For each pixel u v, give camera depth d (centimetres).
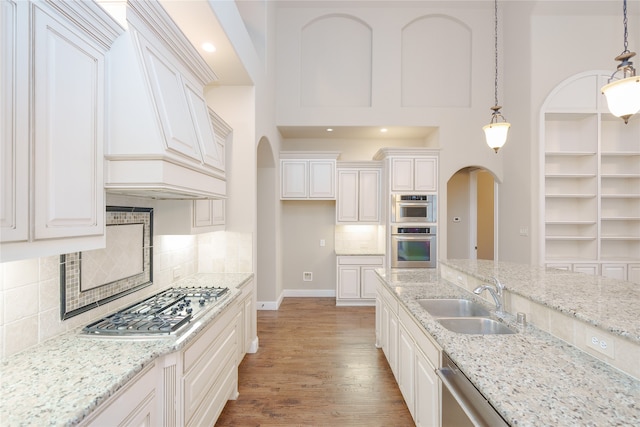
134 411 118
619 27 418
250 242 307
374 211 489
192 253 297
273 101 439
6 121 89
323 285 527
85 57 119
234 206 308
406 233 458
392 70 472
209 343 179
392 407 224
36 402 94
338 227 524
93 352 129
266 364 286
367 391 244
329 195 483
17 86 92
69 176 111
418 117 471
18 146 92
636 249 417
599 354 120
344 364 286
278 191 471
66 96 110
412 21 479
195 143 173
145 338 143
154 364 133
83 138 118
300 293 525
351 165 490
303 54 485
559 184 429
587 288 174
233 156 310
